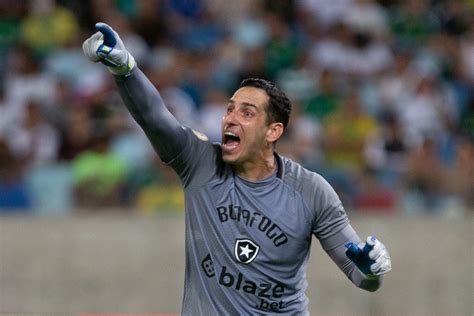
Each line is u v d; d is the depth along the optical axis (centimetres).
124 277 3070
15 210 3362
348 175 3500
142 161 3572
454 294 3088
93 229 3092
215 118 4056
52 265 3059
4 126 4012
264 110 1579
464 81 4719
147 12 4675
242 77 4400
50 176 3447
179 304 3061
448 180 3506
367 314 3075
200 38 4753
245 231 1541
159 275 3073
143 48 4591
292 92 4353
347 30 4759
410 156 3681
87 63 4431
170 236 3097
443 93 4531
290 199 1565
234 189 1563
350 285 3072
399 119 4250
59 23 4631
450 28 5000
